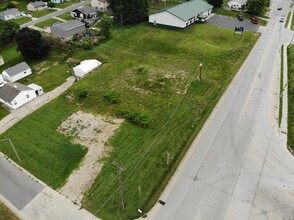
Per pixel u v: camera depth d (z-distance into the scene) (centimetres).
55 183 3011
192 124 3669
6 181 3066
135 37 6341
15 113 4175
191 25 6850
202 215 2606
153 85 4522
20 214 2716
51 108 4209
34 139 3622
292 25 6888
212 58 5272
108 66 5228
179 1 8819
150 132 3562
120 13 6894
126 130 3616
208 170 3042
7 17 7881
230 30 6525
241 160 3148
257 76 4691
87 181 2991
